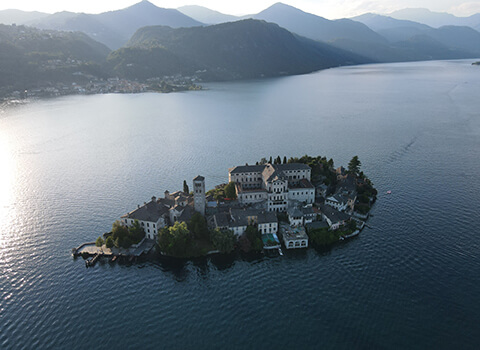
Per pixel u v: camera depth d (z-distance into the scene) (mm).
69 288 127188
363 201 188125
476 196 195500
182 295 123812
